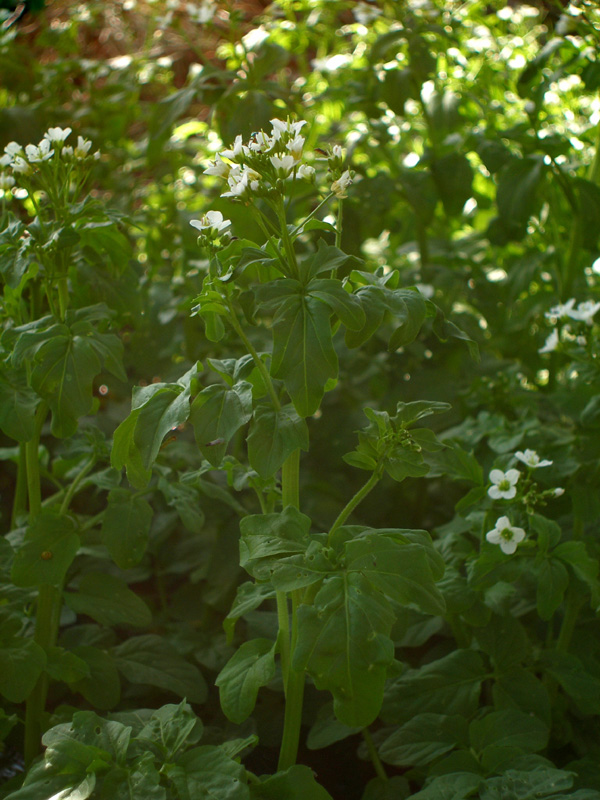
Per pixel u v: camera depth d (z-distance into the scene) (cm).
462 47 70
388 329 67
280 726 55
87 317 50
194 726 46
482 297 69
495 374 67
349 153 68
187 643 58
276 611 60
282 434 44
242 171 45
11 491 70
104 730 45
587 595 53
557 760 53
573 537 55
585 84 64
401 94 66
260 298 43
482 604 51
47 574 49
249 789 45
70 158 51
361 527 46
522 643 52
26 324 50
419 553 44
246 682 45
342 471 66
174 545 63
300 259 66
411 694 51
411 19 69
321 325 43
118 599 52
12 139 69
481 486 53
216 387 44
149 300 69
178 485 54
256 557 44
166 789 44
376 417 46
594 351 56
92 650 52
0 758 53
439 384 65
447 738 49
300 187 65
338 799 54
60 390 47
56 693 56
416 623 54
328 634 43
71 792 43
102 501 68
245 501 62
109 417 67
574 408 58
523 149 66
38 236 50
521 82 65
